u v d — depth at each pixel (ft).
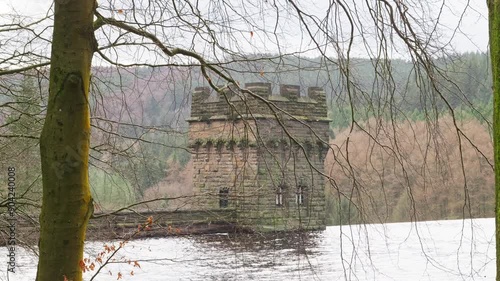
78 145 32.30
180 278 187.11
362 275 213.66
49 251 32.01
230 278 188.03
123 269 198.80
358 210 39.24
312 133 40.32
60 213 32.01
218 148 291.58
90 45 33.19
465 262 246.27
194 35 39.40
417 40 37.81
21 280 76.74
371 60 37.96
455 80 39.01
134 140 43.11
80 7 32.83
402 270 229.04
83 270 32.60
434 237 320.50
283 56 39.06
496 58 25.00
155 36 35.88
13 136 41.88
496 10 25.11
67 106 32.27
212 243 230.89
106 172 44.96
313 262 216.33
